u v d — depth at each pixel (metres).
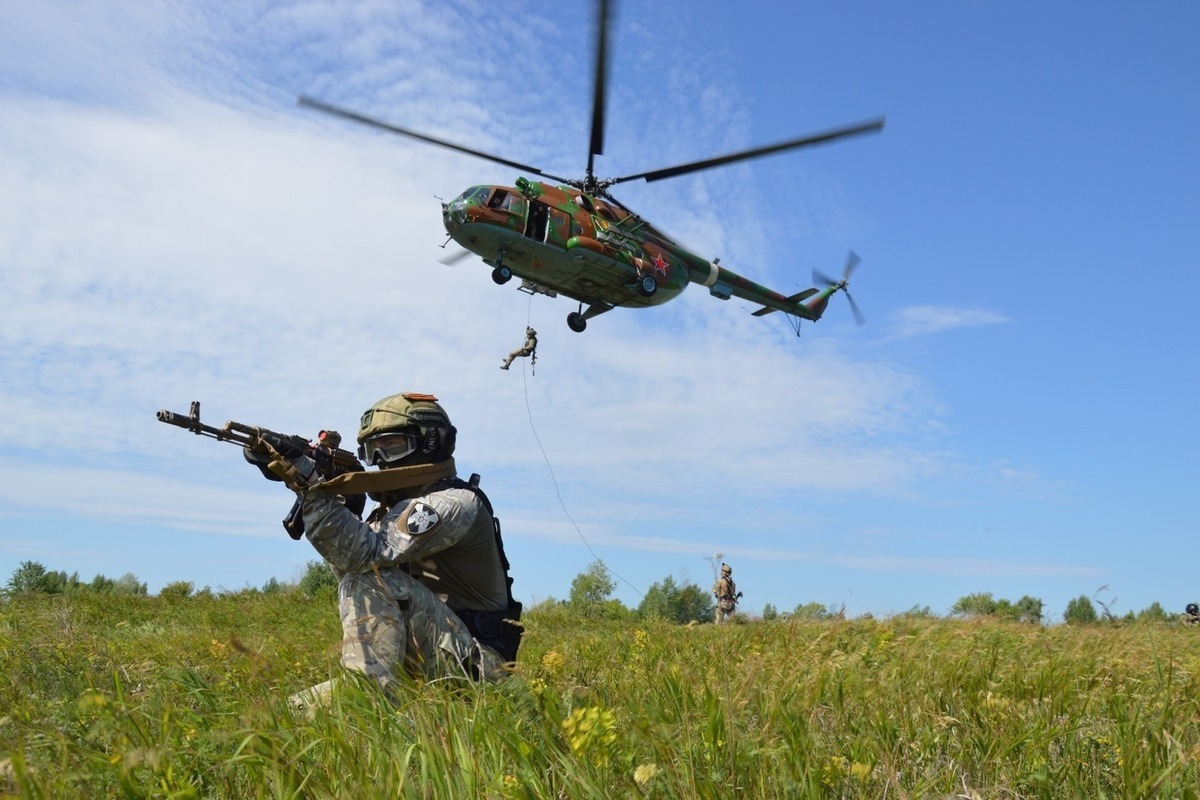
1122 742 3.11
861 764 2.69
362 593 3.80
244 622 11.73
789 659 4.37
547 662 4.08
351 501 4.23
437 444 4.11
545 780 2.56
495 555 4.20
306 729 2.82
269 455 3.73
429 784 2.45
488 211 16.12
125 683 4.21
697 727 3.05
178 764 2.53
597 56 14.29
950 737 3.34
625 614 18.94
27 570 17.25
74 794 2.37
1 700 3.55
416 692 3.39
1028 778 2.83
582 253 16.78
